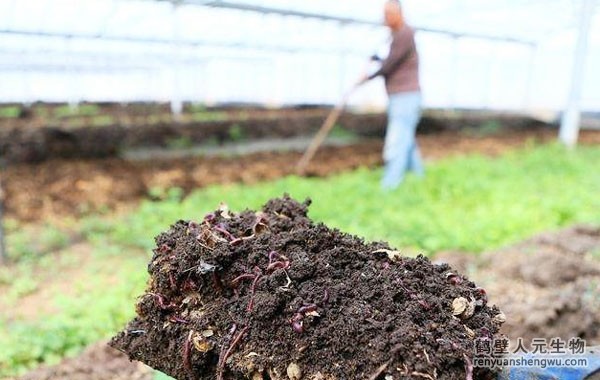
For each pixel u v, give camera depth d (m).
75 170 7.91
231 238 2.36
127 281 4.93
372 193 6.82
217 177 7.96
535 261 5.02
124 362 3.87
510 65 17.02
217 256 2.21
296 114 11.62
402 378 1.83
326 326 2.01
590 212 6.31
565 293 4.49
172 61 10.69
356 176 7.90
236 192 6.98
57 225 6.28
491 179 7.61
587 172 8.06
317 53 13.05
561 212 6.21
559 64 16.00
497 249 5.37
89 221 6.31
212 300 2.23
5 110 9.96
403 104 7.24
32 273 5.26
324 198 6.60
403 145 7.27
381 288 2.13
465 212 6.32
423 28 11.94
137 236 5.84
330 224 5.75
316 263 2.23
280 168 8.55
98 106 11.72
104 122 9.21
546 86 16.39
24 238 5.90
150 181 7.64
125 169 8.12
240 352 2.07
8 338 4.31
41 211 6.61
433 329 1.97
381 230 5.61
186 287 2.24
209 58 11.48
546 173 8.02
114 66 10.73
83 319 4.45
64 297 4.72
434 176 7.49
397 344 1.87
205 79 13.23
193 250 2.24
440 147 10.78
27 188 7.19
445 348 1.88
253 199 6.61
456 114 14.45
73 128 8.59
